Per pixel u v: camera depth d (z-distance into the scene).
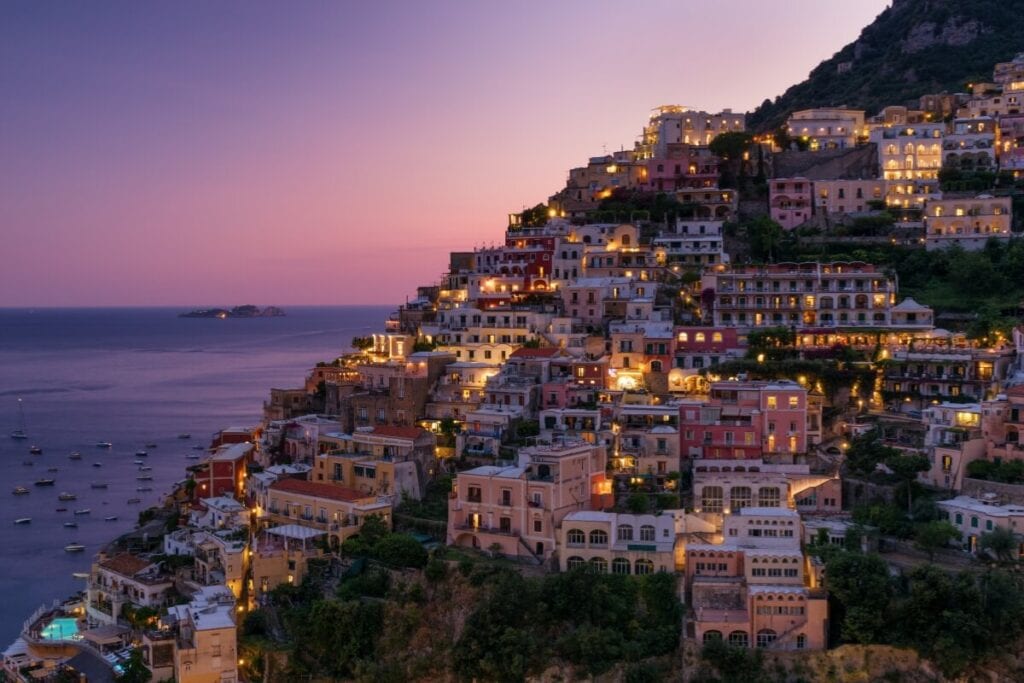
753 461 173.62
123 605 175.12
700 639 136.50
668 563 148.62
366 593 156.50
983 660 129.88
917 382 193.62
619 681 135.25
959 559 145.62
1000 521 143.75
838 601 137.12
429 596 152.50
